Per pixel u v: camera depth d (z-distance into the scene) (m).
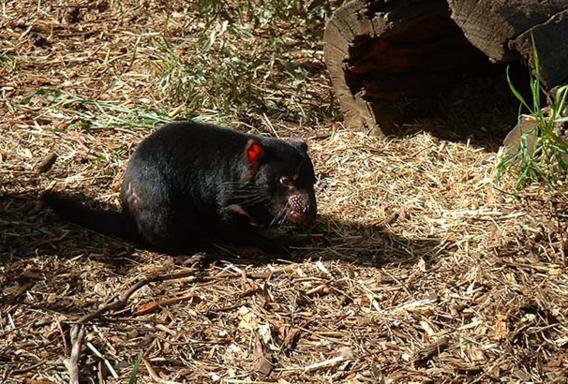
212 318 7.60
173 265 8.20
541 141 8.98
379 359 7.25
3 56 11.72
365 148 10.24
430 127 10.62
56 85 11.28
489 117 10.82
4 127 10.28
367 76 10.35
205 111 10.84
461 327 7.62
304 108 11.15
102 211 8.62
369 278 8.15
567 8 8.81
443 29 9.91
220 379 6.98
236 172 8.34
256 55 11.83
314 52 12.13
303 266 8.27
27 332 7.31
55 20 12.67
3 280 7.86
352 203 9.27
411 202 9.27
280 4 11.90
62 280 7.91
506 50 8.82
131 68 11.67
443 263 8.34
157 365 7.09
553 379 7.20
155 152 8.38
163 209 8.26
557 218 8.89
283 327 7.52
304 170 8.34
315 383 6.99
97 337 7.27
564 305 7.88
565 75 8.76
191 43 12.02
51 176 9.46
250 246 8.61
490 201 9.16
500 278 8.12
